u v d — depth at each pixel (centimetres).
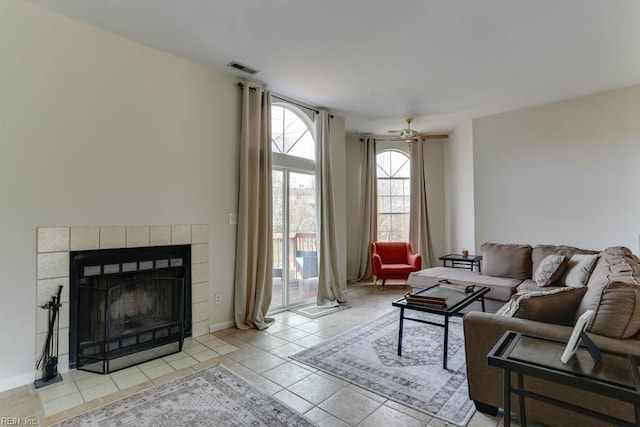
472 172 542
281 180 445
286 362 279
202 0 242
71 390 235
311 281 485
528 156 482
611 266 271
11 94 240
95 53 279
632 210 402
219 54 325
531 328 186
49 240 255
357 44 305
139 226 304
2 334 236
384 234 677
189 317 337
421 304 281
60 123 261
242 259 373
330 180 486
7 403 219
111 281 287
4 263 237
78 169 270
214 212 362
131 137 300
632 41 298
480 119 529
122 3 246
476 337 205
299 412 207
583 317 147
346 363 276
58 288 259
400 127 599
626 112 406
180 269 332
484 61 338
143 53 308
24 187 246
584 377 130
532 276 418
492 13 257
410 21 268
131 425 195
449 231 634
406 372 259
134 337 290
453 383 242
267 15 261
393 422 197
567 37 292
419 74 370
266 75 373
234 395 227
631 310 164
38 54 252
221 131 369
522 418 157
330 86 404
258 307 377
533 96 437
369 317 409
